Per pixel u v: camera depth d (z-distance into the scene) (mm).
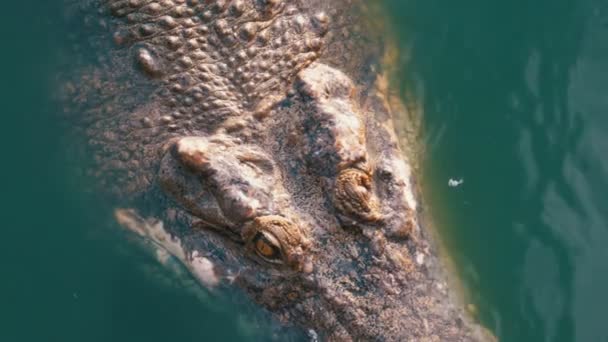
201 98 5242
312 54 5488
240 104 5207
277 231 4523
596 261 5410
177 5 5523
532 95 6082
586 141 5891
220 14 5504
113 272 5211
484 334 4750
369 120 5352
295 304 4629
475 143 5793
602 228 5535
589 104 6035
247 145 4934
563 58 6223
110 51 5547
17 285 5359
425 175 5473
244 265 4746
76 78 5629
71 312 5191
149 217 5086
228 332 4809
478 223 5387
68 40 5785
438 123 5812
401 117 5645
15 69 5938
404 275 4711
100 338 5043
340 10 5902
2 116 5852
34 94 5824
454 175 5578
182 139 4867
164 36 5430
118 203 5246
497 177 5660
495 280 5180
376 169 4969
